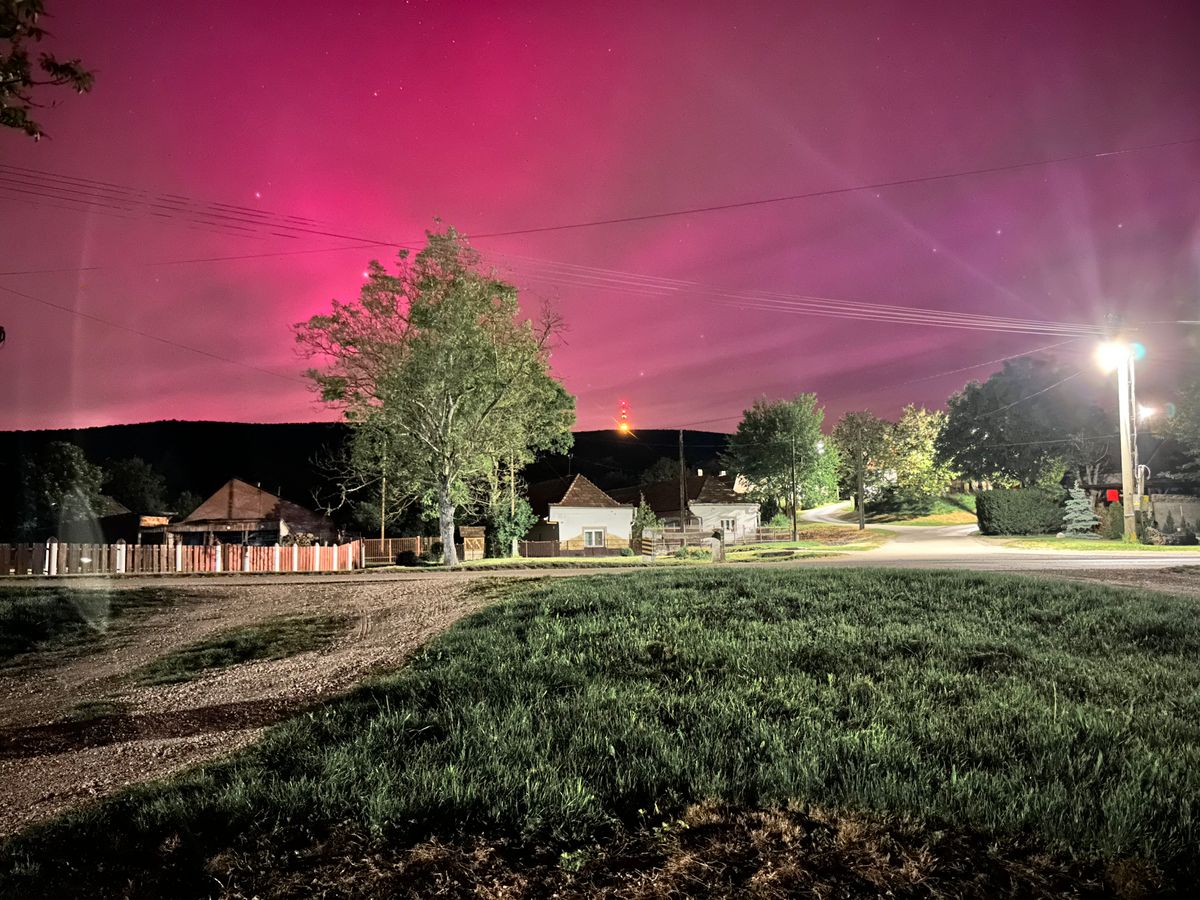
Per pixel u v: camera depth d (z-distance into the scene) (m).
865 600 12.73
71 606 16.78
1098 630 10.27
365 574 29.08
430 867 4.04
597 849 4.14
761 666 8.04
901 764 5.11
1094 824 4.26
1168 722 6.18
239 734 6.87
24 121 6.57
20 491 52.78
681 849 4.12
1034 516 55.34
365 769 5.21
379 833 4.34
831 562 30.42
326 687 8.59
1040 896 3.66
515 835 4.34
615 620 10.84
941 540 54.59
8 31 6.15
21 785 5.89
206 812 4.71
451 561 35.38
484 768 5.14
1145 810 4.41
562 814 4.46
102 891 3.97
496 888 3.83
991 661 8.44
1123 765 5.12
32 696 9.46
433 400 35.28
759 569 20.16
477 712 6.46
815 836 4.19
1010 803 4.43
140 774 5.94
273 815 4.62
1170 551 34.41
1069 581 16.00
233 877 4.02
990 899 3.63
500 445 39.44
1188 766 5.14
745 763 5.18
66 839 4.57
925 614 11.38
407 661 9.48
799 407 73.00
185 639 13.41
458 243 35.47
